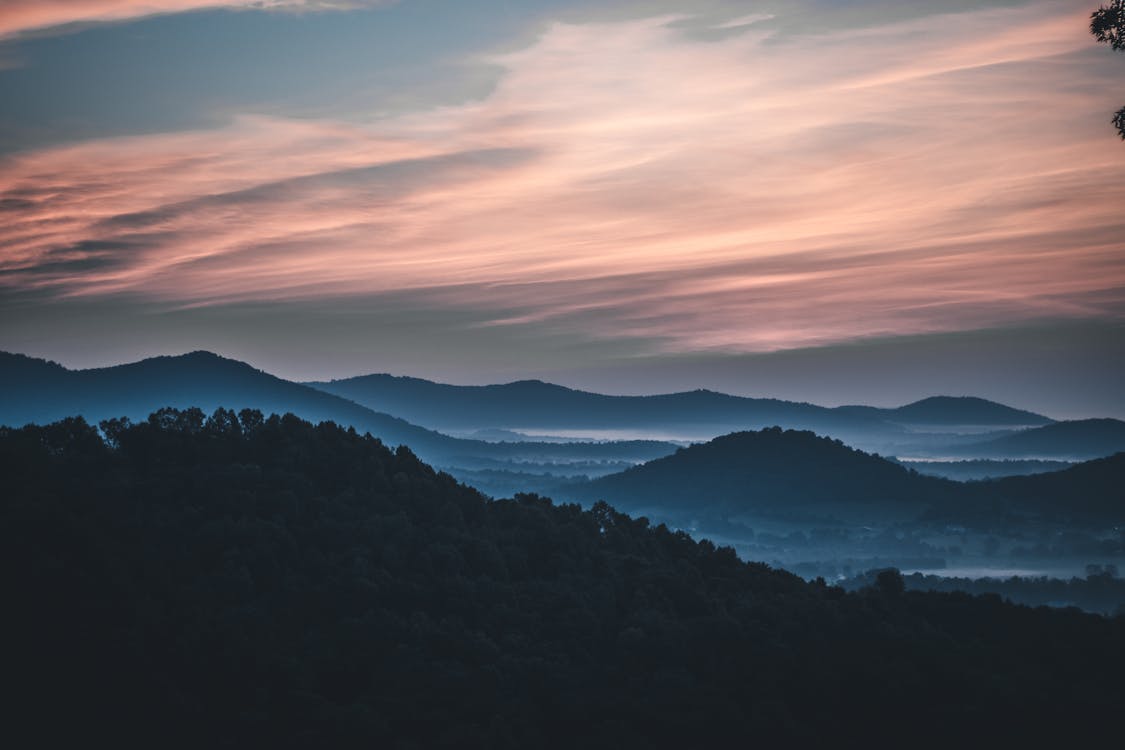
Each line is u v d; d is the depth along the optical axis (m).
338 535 105.31
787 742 85.75
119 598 86.88
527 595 104.38
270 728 79.62
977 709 90.56
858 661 96.88
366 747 79.06
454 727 81.94
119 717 76.38
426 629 93.06
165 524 100.31
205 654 85.06
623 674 93.06
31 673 77.81
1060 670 102.25
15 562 86.88
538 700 88.56
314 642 90.56
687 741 85.50
